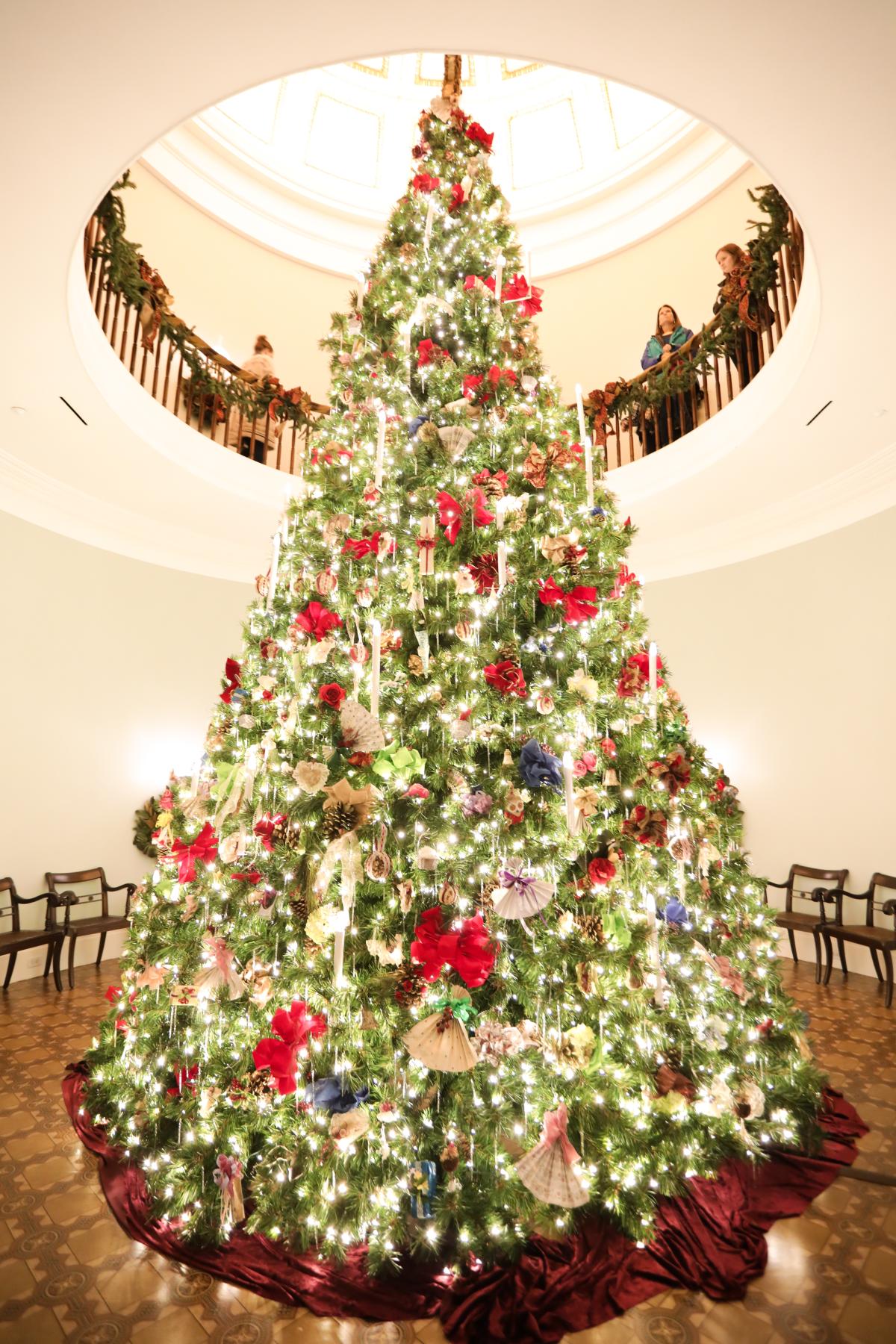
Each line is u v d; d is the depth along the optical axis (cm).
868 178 297
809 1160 263
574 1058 189
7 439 510
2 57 245
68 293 362
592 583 225
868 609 579
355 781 200
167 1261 212
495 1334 181
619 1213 204
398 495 248
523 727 210
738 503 621
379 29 247
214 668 724
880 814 561
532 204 795
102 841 624
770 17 240
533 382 265
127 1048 271
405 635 222
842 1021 445
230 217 747
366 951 194
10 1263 209
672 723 286
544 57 260
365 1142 203
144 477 566
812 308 398
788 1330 185
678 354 613
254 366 736
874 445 518
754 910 307
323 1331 186
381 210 796
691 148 713
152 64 252
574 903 209
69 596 614
